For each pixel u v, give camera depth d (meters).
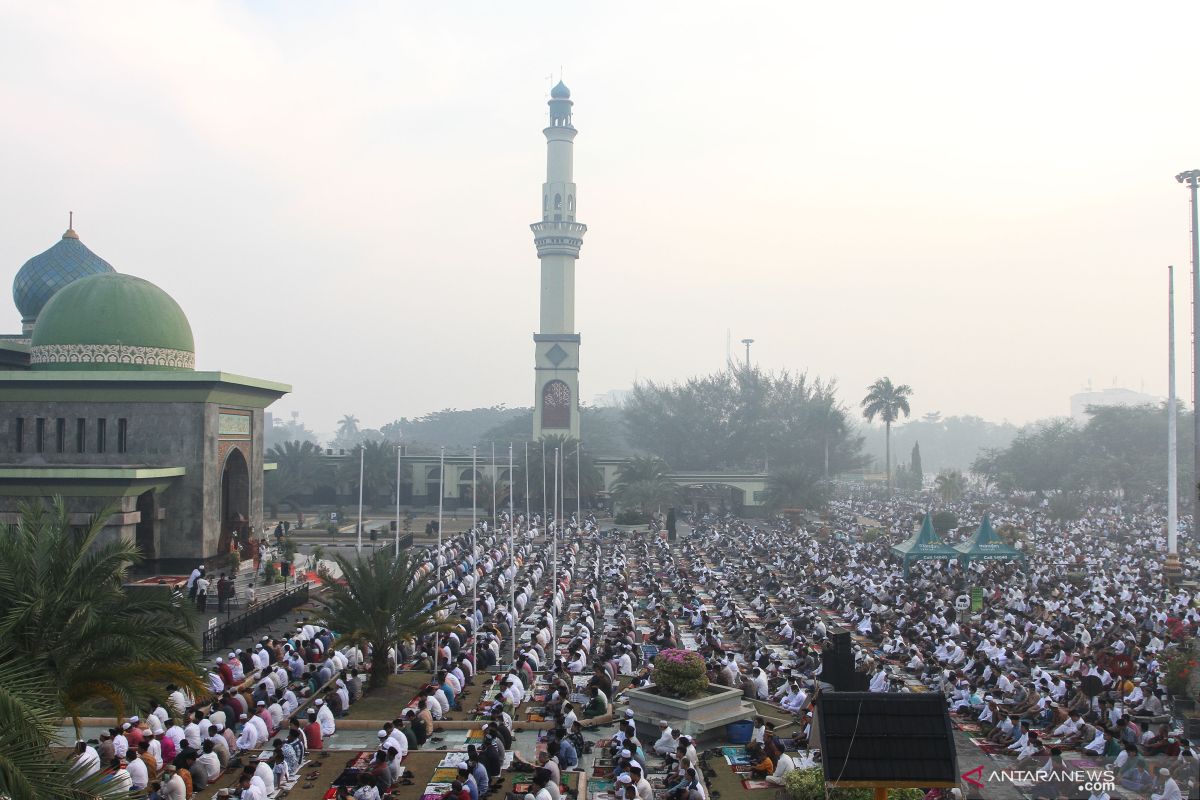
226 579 50.19
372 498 113.69
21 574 21.42
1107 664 33.81
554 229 121.50
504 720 28.91
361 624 33.69
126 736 24.52
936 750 15.42
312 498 115.19
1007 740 26.97
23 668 16.25
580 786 24.42
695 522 100.69
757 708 31.69
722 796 24.16
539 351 119.31
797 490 103.31
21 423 56.25
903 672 37.25
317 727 28.12
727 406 146.75
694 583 59.69
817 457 142.38
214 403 56.69
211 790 24.36
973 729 29.17
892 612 47.28
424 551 42.34
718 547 76.38
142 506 54.12
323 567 53.53
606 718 30.22
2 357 60.78
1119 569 60.25
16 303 72.94
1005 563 61.62
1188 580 58.69
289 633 40.53
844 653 30.08
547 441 106.88
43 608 20.95
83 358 58.03
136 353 58.53
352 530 90.00
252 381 59.78
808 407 143.88
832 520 102.12
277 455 109.94
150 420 55.62
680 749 25.33
